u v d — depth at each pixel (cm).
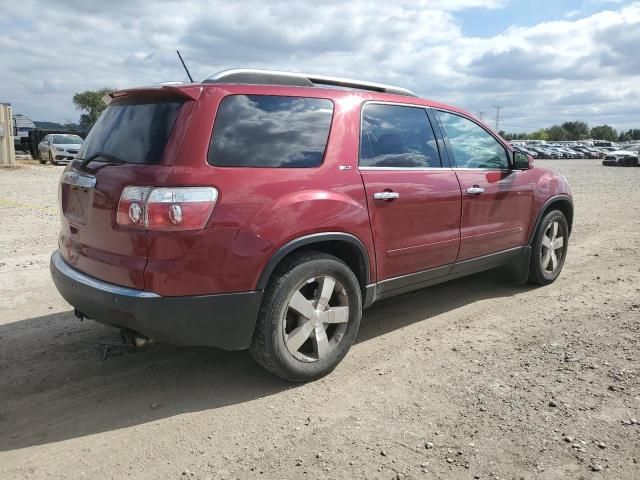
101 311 335
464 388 357
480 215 490
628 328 456
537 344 428
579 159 6334
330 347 377
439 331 463
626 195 1531
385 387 362
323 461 282
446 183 451
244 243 324
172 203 307
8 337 450
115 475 275
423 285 461
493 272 654
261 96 355
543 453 284
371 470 274
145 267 312
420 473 271
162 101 343
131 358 412
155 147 325
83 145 398
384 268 409
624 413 321
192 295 316
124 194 319
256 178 334
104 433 312
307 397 351
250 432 311
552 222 588
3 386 367
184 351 425
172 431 313
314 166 365
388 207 402
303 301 358
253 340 347
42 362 404
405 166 426
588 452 284
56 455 291
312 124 372
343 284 376
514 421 315
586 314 497
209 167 320
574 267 679
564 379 365
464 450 289
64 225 386
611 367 381
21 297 553
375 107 417
